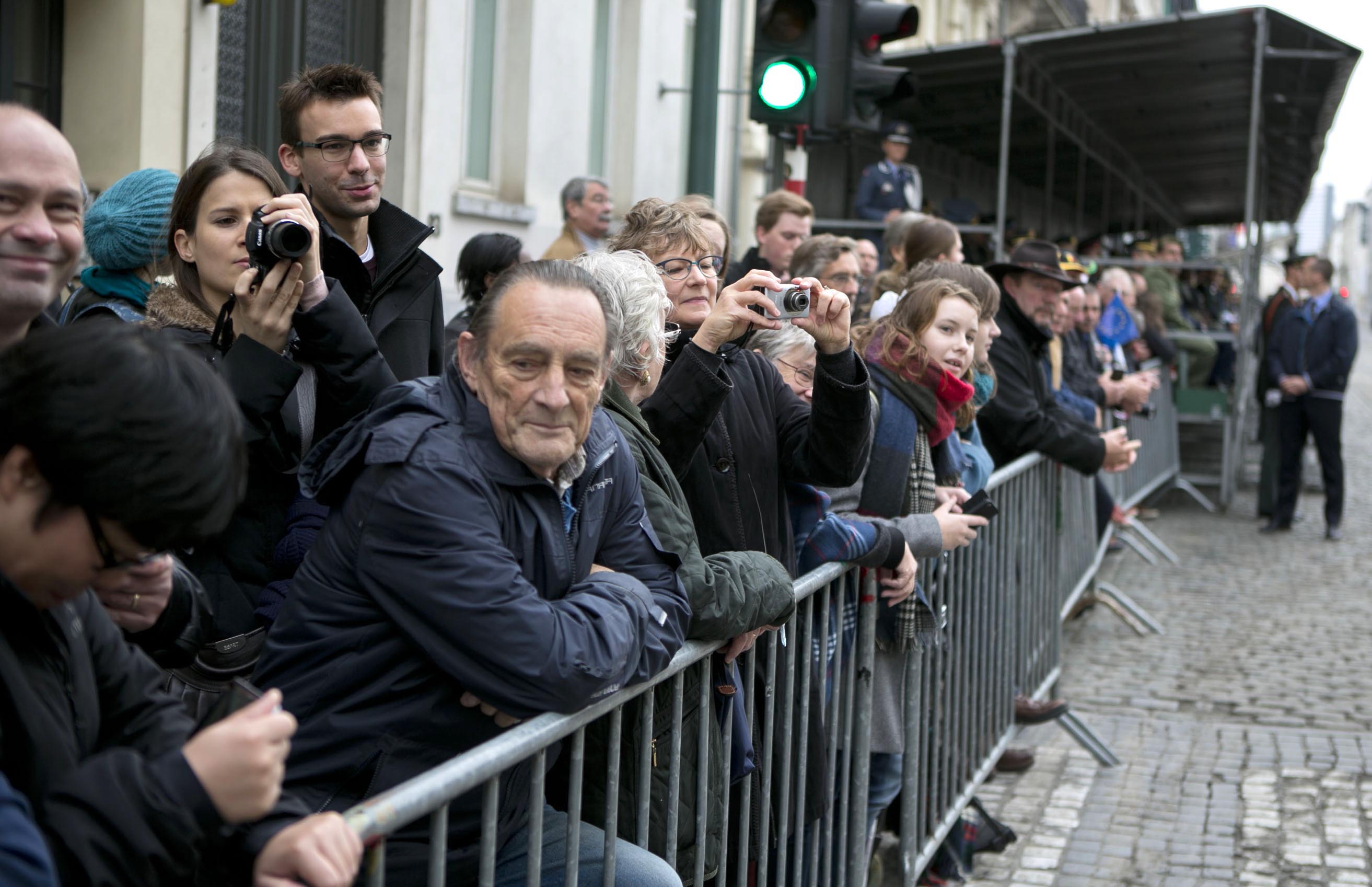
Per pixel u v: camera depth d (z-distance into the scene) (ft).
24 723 4.66
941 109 44.09
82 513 4.53
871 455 11.96
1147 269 44.29
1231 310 62.85
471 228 27.22
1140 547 33.01
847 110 21.88
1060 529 19.57
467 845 6.78
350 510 6.83
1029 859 14.74
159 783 4.56
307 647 6.84
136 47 18.80
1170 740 19.02
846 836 11.66
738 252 41.19
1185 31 36.73
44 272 5.94
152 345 4.70
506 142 29.01
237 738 4.66
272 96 22.49
